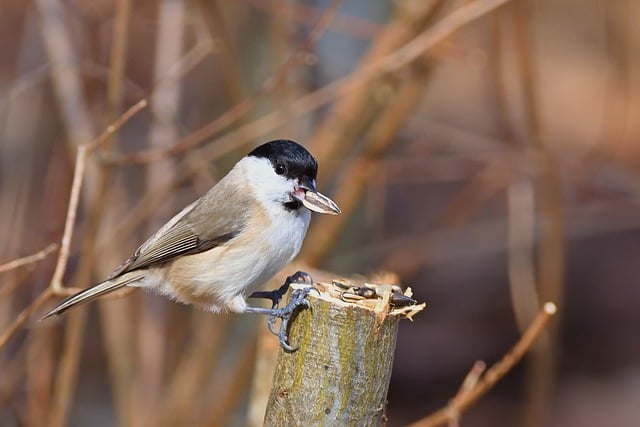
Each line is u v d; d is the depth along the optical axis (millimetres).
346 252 11430
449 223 12086
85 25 10859
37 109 11227
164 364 11086
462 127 16328
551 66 18969
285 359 5820
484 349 14344
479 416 13672
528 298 11398
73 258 10844
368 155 10398
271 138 11000
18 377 10117
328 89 9805
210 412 10500
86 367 13133
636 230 15570
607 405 13773
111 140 9023
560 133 17281
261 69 11109
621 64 11414
